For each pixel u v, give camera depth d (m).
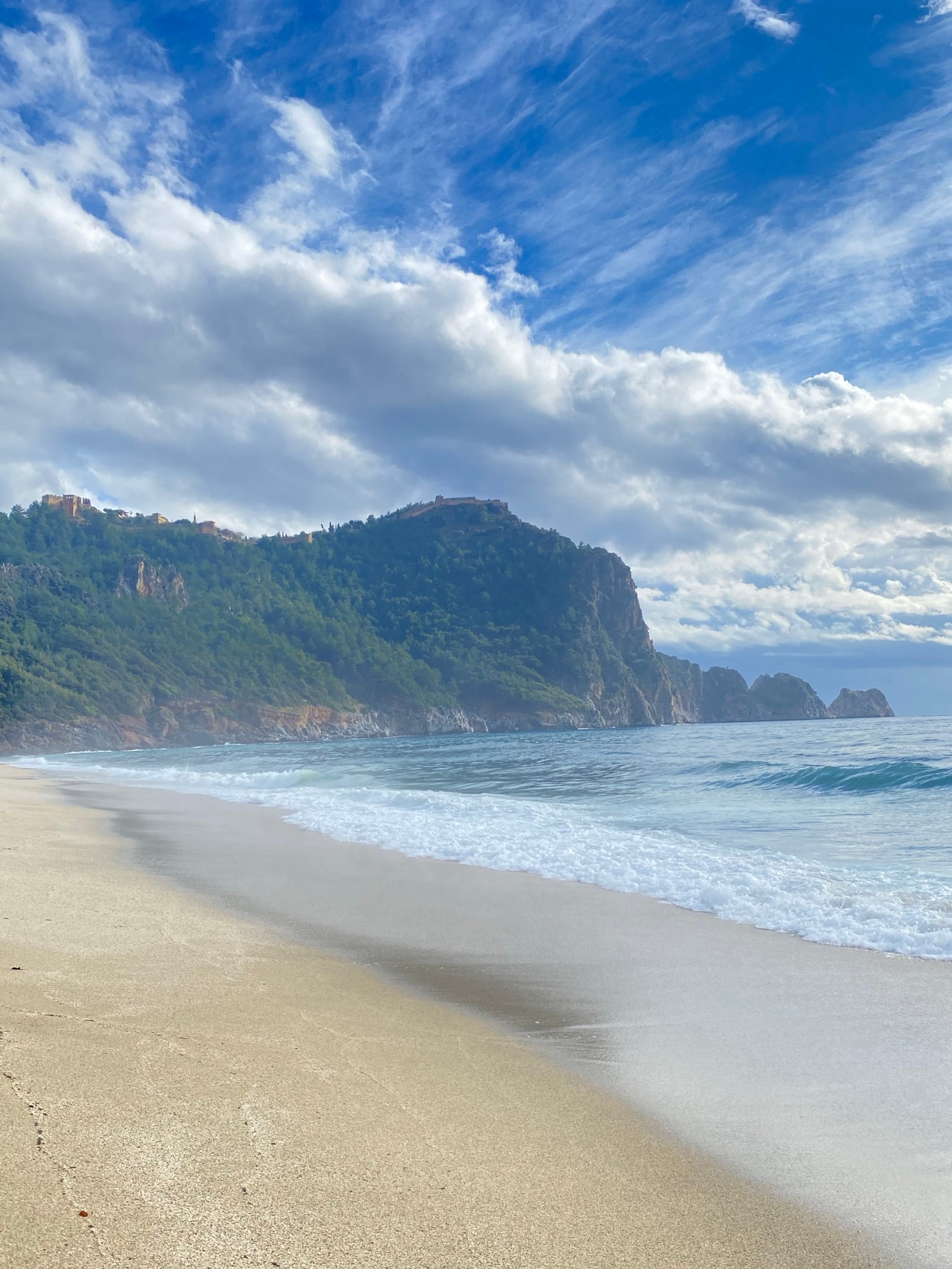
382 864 12.82
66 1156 3.48
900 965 7.13
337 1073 4.79
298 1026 5.57
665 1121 4.39
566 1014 6.16
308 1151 3.77
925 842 13.41
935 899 9.22
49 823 18.03
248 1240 3.03
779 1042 5.53
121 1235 2.96
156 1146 3.66
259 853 13.98
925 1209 3.56
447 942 8.22
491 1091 4.71
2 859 12.42
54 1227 2.96
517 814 18.45
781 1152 4.07
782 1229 3.39
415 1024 5.86
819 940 7.98
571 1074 5.03
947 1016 5.91
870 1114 4.48
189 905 9.68
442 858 13.25
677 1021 5.98
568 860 12.58
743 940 8.11
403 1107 4.39
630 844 13.80
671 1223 3.41
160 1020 5.43
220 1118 4.01
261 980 6.65
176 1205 3.21
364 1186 3.51
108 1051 4.75
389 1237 3.14
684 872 11.30
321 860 13.27
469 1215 3.37
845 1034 5.64
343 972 7.14
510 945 8.09
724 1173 3.85
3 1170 3.30
